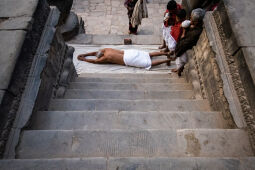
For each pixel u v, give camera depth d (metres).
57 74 3.72
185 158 1.89
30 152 2.14
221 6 2.96
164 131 2.31
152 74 5.64
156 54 6.10
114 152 2.17
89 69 5.97
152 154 2.17
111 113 2.82
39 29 3.02
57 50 3.62
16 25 2.61
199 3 5.62
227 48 2.89
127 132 2.28
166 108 3.34
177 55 4.52
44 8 3.17
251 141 2.28
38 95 2.74
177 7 5.19
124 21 9.16
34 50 2.88
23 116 2.38
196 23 3.83
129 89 4.34
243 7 2.74
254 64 2.31
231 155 2.21
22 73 2.53
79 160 1.84
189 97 3.94
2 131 2.11
